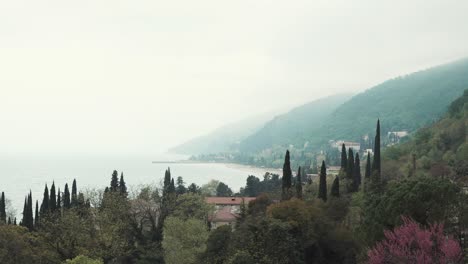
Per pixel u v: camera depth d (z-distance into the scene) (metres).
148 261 69.94
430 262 26.14
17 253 56.34
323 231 52.72
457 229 37.62
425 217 39.97
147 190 81.44
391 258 27.62
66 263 54.59
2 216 90.69
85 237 69.25
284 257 46.34
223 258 53.53
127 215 77.94
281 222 49.47
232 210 120.19
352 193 85.81
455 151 135.62
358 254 46.69
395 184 45.06
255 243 48.12
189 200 86.44
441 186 40.03
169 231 69.19
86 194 88.06
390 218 41.59
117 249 69.31
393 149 159.88
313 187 102.94
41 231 70.25
